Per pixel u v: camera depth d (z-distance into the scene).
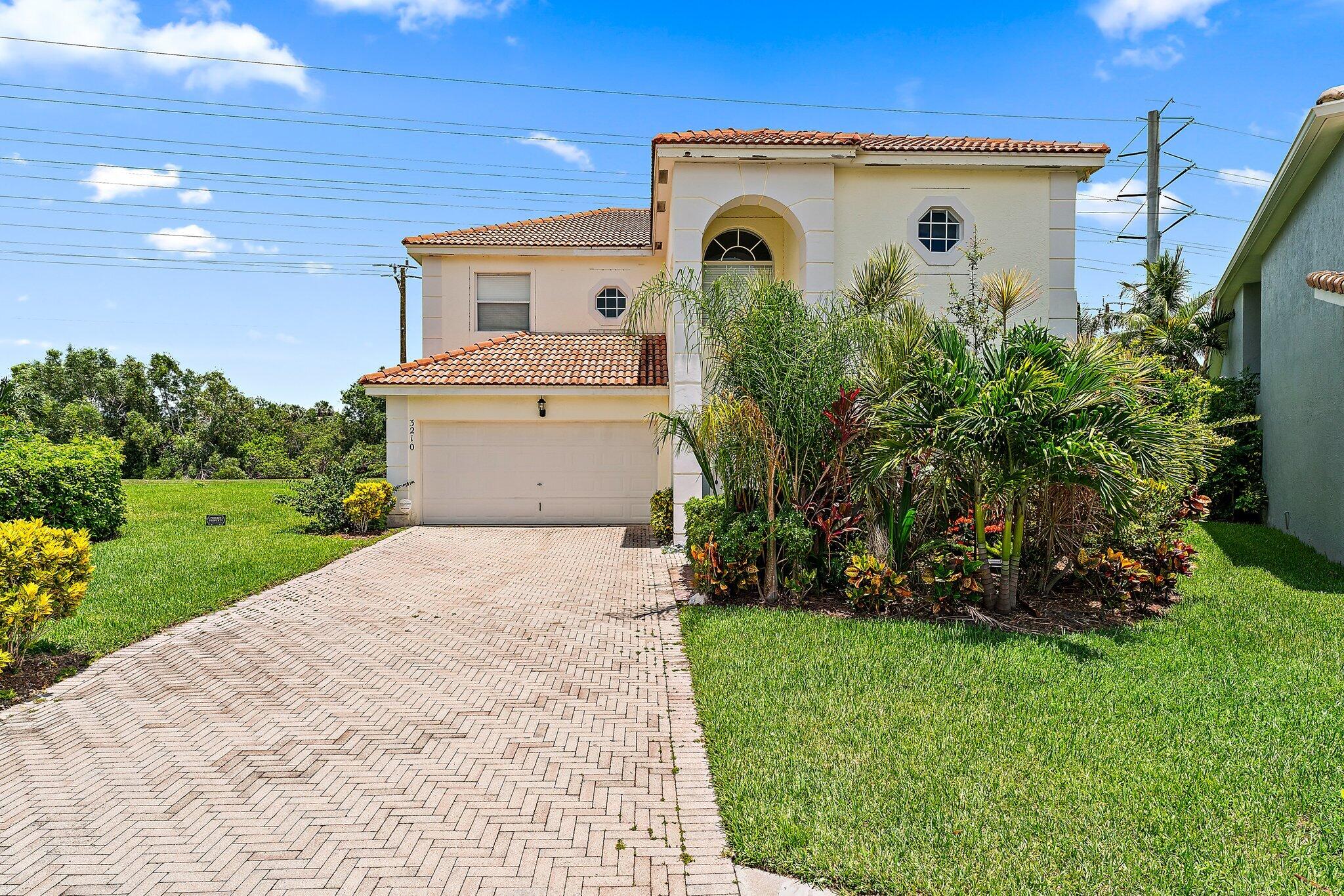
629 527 16.39
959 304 11.79
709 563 9.24
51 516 13.12
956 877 3.81
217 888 3.85
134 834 4.35
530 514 16.75
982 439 7.95
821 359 9.13
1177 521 9.55
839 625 8.17
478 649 7.80
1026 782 4.74
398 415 16.42
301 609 9.36
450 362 17.17
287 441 49.97
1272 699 6.07
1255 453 16.58
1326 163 12.18
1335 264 11.80
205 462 46.78
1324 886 3.73
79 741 5.57
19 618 6.67
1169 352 19.78
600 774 5.05
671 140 12.94
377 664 7.34
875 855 3.99
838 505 9.30
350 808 4.63
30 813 4.57
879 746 5.24
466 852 4.16
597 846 4.21
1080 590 9.68
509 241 19.39
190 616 8.85
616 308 19.73
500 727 5.84
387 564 12.29
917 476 9.08
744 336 9.27
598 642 8.03
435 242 19.25
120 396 49.31
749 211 15.29
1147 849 4.04
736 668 6.85
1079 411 8.07
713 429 9.20
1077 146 13.78
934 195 13.96
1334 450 12.13
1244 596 9.70
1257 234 15.22
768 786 4.72
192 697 6.46
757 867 4.00
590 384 16.06
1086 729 5.50
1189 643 7.61
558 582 11.02
